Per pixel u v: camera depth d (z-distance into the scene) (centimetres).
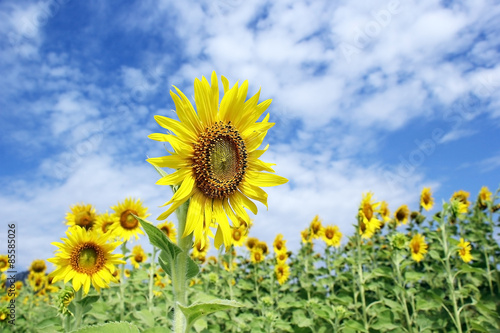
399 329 973
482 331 914
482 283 1342
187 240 341
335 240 1350
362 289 1018
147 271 1124
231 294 1175
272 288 1273
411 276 1029
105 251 711
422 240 1240
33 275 1524
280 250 1448
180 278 324
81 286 700
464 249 1246
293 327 1098
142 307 1038
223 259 1434
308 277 1417
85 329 268
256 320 955
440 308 1083
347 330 988
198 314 294
